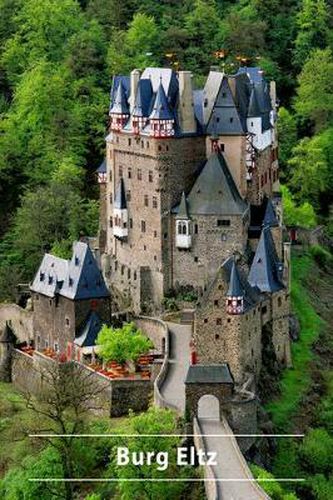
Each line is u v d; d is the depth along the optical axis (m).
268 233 188.38
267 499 135.12
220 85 195.50
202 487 145.62
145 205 195.00
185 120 192.88
